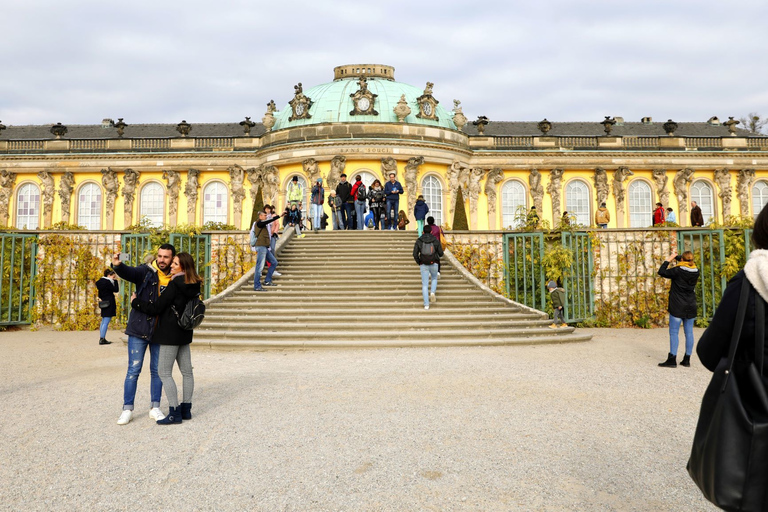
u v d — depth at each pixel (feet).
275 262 65.57
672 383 33.60
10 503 16.83
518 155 159.02
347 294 61.52
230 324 52.70
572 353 45.50
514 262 75.00
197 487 17.90
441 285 64.23
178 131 173.68
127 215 160.76
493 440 22.24
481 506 16.31
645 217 160.66
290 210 87.81
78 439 23.04
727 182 159.12
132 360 25.71
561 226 74.18
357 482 18.15
